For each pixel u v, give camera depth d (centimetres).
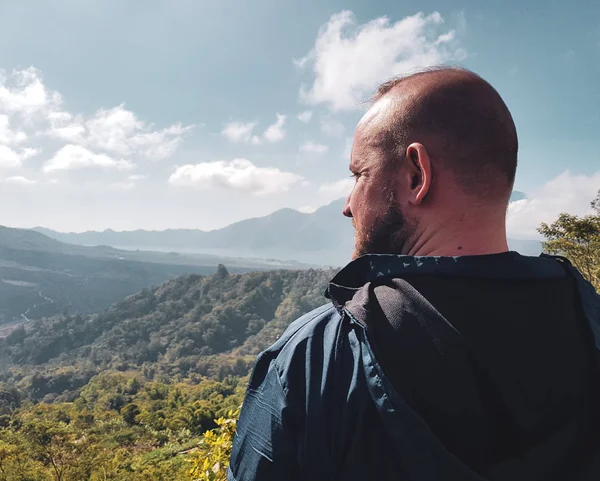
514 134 85
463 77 84
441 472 62
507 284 75
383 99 90
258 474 75
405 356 70
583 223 1655
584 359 79
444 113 80
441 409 69
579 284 90
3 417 7431
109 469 3406
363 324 72
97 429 6094
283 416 74
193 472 329
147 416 7144
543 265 83
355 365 71
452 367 69
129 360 15588
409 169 83
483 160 80
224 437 322
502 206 83
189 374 13400
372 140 88
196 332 16988
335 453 70
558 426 73
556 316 77
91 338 18462
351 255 96
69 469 3200
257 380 82
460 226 80
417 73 89
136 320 18700
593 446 74
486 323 71
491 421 70
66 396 11194
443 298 73
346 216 99
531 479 68
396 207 85
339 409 70
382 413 66
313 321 81
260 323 18112
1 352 18000
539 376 72
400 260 78
